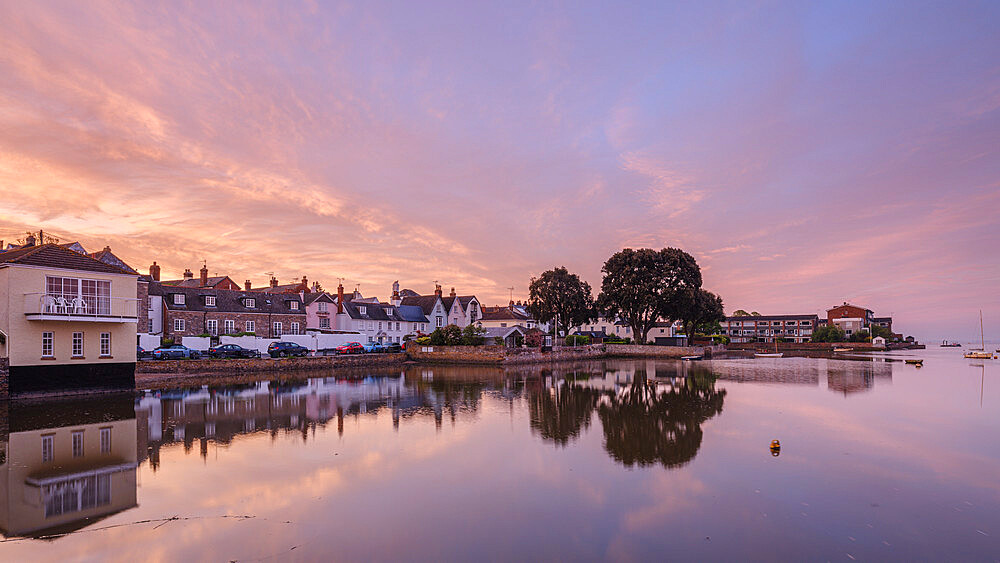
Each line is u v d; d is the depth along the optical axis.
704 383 37.69
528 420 22.00
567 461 15.42
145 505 11.78
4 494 12.56
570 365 59.97
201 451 16.58
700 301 81.50
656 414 23.59
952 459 15.74
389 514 11.27
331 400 28.19
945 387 34.94
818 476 14.02
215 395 30.44
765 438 18.55
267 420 21.94
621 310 85.19
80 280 31.28
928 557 9.44
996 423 21.52
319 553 9.42
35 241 46.25
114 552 9.48
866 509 11.70
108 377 32.22
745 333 162.00
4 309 28.70
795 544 9.95
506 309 109.00
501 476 13.92
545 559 9.25
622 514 11.35
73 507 11.70
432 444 17.48
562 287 82.94
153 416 22.98
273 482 13.38
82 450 16.83
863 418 22.56
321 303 74.00
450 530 10.45
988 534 10.42
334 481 13.46
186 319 57.94
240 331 62.12
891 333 157.00
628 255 81.94
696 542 9.99
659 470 14.53
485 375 45.69
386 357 60.25
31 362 29.22
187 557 9.27
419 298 94.31
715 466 14.94
